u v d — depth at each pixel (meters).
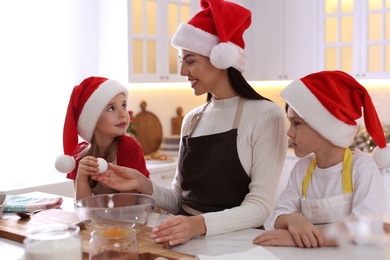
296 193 1.87
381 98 4.42
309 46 4.32
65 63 3.90
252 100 2.03
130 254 1.31
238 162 1.95
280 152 1.94
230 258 1.46
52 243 1.24
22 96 3.66
